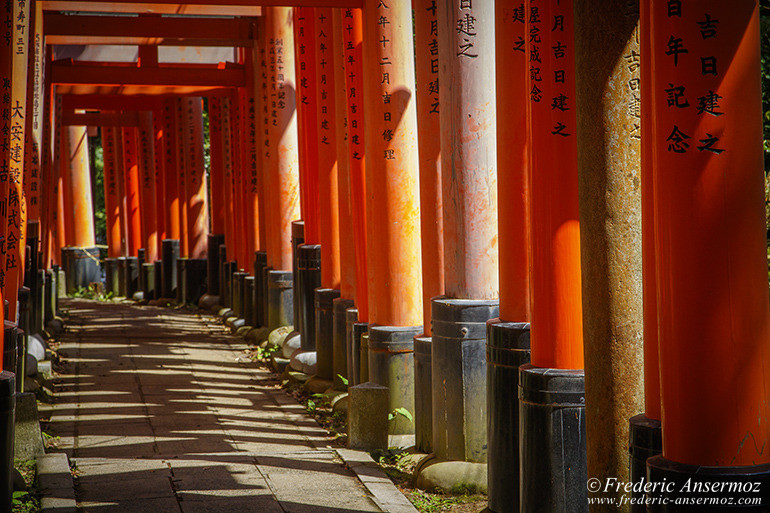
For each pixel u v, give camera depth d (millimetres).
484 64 6324
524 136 5477
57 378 11055
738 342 3244
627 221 4094
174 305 19703
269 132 13234
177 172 19625
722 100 3219
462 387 6457
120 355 12984
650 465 3385
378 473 6812
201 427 8531
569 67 4648
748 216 3248
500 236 5652
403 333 7879
